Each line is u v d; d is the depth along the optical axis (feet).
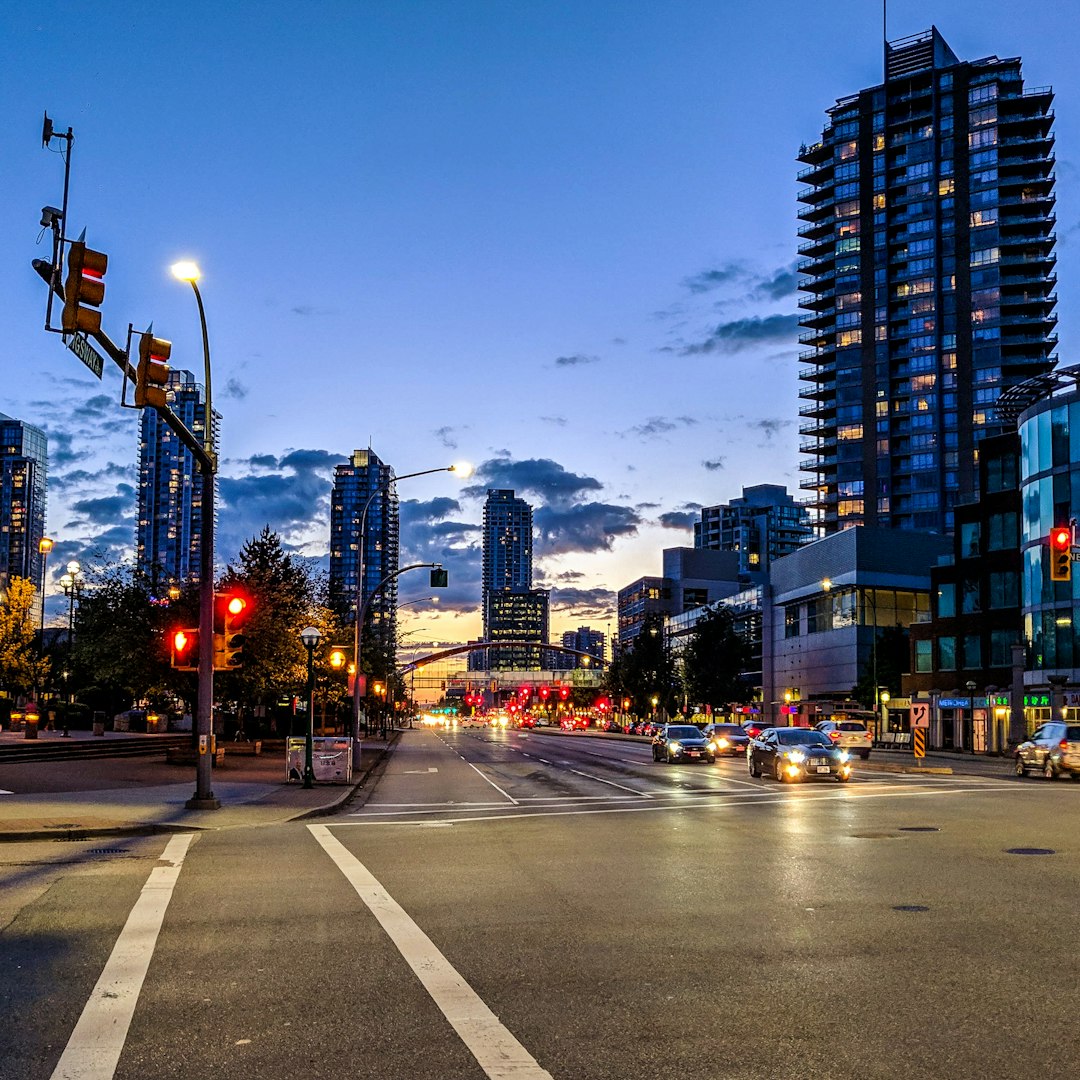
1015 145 513.45
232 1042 21.06
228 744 162.40
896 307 529.04
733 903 35.88
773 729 121.19
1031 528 219.61
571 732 472.44
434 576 149.89
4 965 27.43
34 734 151.74
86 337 49.98
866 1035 21.17
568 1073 19.13
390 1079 18.92
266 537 165.58
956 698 244.42
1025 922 32.17
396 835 59.52
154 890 39.32
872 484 518.78
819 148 559.79
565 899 37.09
